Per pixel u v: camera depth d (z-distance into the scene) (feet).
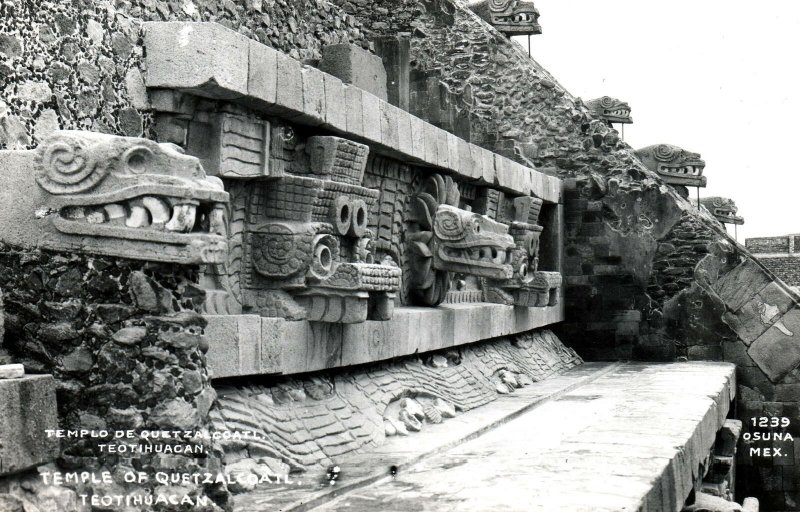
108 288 18.10
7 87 19.49
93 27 21.85
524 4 64.08
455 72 62.13
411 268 38.65
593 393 42.93
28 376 16.42
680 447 27.25
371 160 34.37
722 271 57.47
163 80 23.16
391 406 32.40
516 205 49.65
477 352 44.24
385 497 21.50
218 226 18.53
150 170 18.07
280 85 25.59
